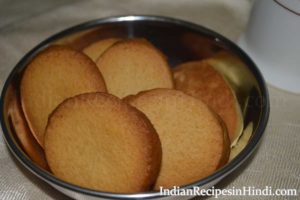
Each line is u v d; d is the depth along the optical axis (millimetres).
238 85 385
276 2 380
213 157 332
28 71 369
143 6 498
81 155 328
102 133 326
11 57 441
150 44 399
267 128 386
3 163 364
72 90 365
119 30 417
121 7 498
